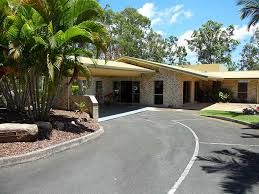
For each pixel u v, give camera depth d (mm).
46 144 9789
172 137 12961
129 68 23000
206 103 31797
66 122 13125
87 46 14461
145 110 24828
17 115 13344
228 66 62344
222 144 11586
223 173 7746
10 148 8945
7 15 10812
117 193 6227
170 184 6836
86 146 10742
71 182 6848
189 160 9023
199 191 6426
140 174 7543
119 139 12227
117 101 31047
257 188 6648
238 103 31859
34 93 12383
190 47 63688
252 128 16047
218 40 61969
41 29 11500
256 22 21578
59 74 12469
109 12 45406
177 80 27297
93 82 31375
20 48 10828
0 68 12258
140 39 54844
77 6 12023
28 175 7305
